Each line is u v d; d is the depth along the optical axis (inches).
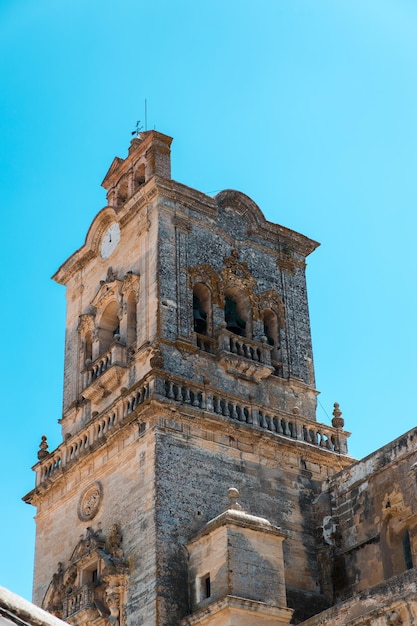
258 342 1985.7
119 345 1926.7
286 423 1904.5
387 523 1696.6
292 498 1820.9
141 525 1657.2
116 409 1838.1
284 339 2059.5
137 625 1573.6
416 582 1309.1
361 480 1777.8
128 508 1707.7
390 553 1672.0
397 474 1701.5
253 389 1934.1
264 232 2158.0
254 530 1576.0
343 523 1784.0
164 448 1699.1
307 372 2054.6
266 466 1817.2
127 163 2194.9
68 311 2207.2
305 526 1807.3
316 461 1891.0
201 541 1599.4
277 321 2074.3
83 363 2081.7
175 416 1739.7
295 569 1742.1
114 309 2075.5
